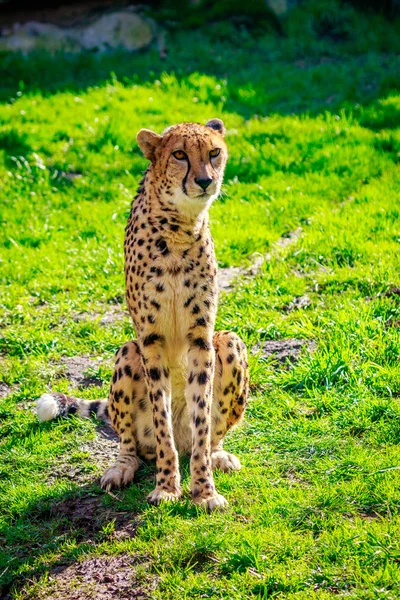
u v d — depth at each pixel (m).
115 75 32.56
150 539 10.02
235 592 8.88
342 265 18.09
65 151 26.17
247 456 11.78
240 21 36.16
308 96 30.16
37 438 12.87
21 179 24.16
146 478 11.67
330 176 23.45
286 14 36.09
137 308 11.43
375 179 22.91
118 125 27.19
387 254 18.05
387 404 12.44
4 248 20.66
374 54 33.38
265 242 20.14
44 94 30.91
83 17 35.56
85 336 16.45
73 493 11.34
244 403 11.95
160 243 11.12
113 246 20.45
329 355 13.79
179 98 29.84
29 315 17.39
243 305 16.70
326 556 9.19
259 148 25.66
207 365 11.28
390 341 14.16
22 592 9.54
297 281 17.52
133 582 9.36
